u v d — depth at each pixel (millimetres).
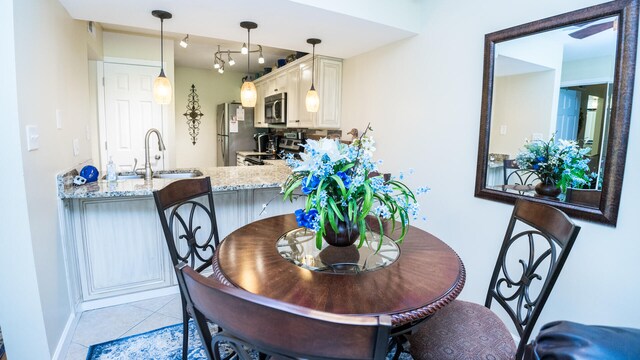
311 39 2795
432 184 2592
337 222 1299
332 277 1134
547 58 1794
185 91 5980
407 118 2791
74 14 2240
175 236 2422
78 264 2180
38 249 1617
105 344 1889
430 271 1192
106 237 2244
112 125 3840
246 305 636
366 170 1279
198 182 1864
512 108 1983
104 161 3832
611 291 1596
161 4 2070
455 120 2367
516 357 1164
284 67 4387
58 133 1977
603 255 1615
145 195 2305
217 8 2125
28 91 1555
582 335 563
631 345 541
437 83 2492
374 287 1067
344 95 3645
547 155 1812
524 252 1970
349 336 579
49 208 1785
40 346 1618
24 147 1503
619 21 1502
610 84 1541
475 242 2279
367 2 2322
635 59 1468
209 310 704
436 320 1324
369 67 3215
